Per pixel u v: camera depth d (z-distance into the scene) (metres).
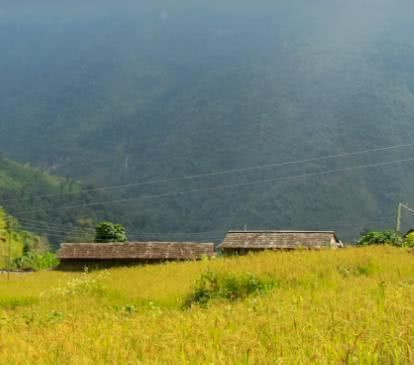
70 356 9.10
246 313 11.85
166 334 9.33
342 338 7.84
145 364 7.78
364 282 17.52
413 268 23.16
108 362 8.48
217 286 19.88
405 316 8.62
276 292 17.84
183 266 34.81
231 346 7.93
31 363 9.21
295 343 7.79
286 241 55.12
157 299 22.67
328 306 11.14
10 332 14.45
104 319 14.80
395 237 64.75
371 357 6.53
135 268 38.31
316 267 23.38
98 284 27.19
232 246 55.47
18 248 105.31
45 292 28.48
